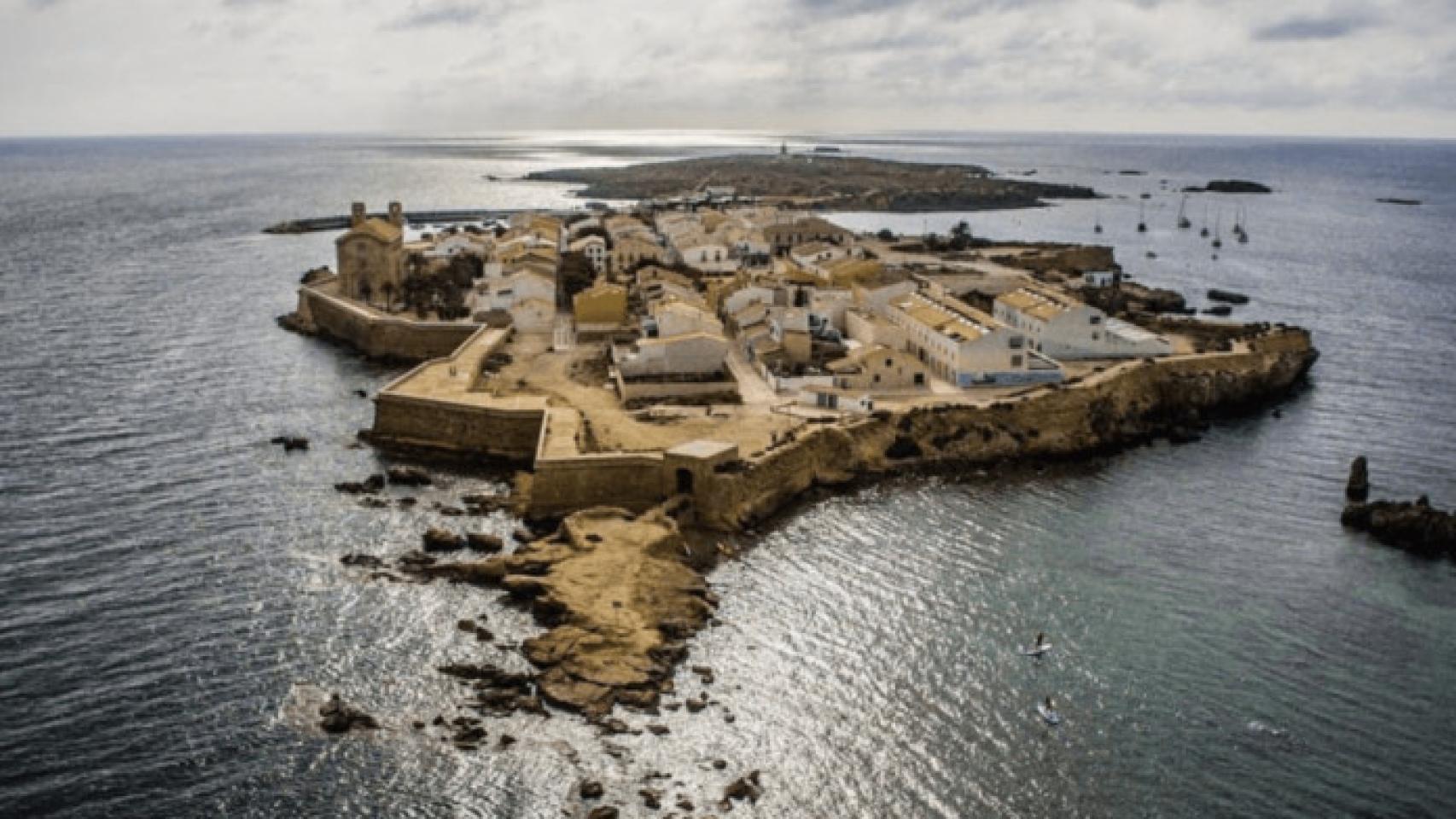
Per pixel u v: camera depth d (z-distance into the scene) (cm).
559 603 9038
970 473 12862
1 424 14025
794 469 12069
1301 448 13988
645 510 11362
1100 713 7844
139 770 7069
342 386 16350
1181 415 15175
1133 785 7088
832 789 7038
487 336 17612
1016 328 17350
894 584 9825
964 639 8850
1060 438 13725
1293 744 7519
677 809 6812
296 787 6962
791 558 10375
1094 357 16375
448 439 13425
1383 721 7800
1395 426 14950
